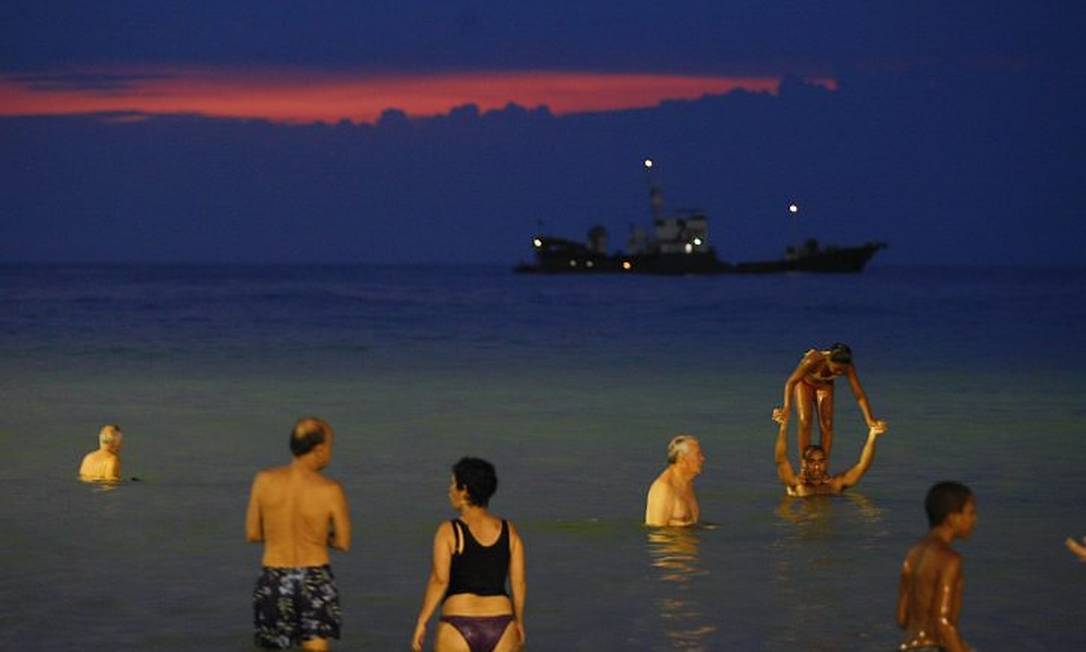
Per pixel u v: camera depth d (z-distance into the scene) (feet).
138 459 107.14
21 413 140.15
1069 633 55.57
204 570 66.23
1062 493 91.15
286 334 303.48
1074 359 226.58
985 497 89.66
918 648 42.29
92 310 446.19
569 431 126.82
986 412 144.25
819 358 88.99
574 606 59.31
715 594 61.62
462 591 45.85
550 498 88.74
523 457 108.88
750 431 126.82
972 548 72.18
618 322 389.19
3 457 107.55
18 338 276.82
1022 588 63.16
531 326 359.46
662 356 235.40
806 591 62.08
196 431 125.59
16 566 67.00
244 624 56.24
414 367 207.72
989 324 370.94
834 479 90.33
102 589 62.28
